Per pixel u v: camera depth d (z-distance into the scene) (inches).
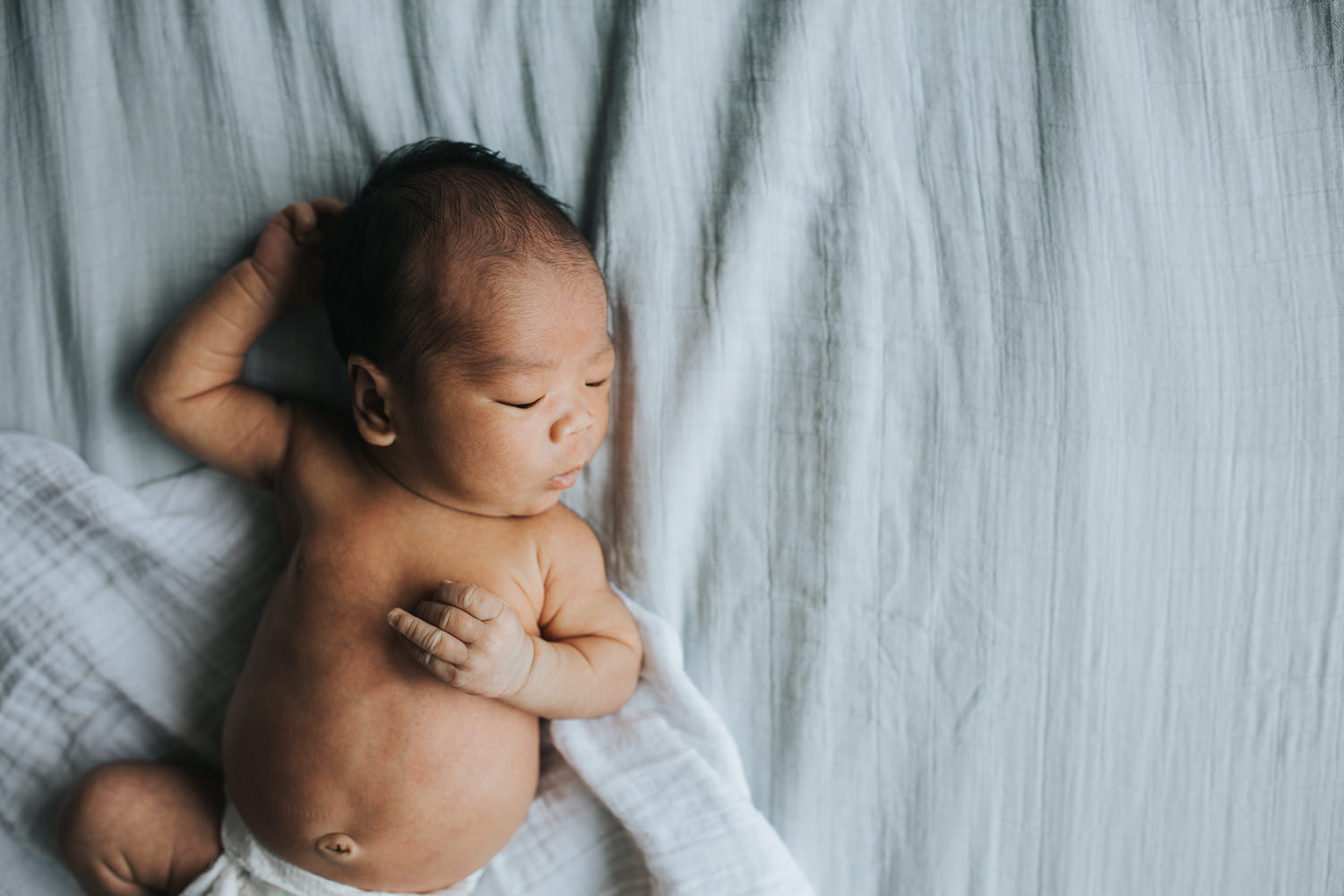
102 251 38.6
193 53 37.9
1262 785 39.0
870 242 37.6
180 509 40.3
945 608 38.7
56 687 40.2
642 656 38.7
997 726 39.1
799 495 38.7
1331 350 37.0
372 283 32.4
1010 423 37.6
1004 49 37.0
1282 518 37.7
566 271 32.3
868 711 39.5
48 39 37.6
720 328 37.5
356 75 37.9
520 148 38.4
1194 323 37.1
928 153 37.4
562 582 36.8
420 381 32.4
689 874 37.0
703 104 37.4
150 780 37.7
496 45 37.9
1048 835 39.5
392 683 34.2
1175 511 37.8
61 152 38.1
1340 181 36.6
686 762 38.0
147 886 38.0
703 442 38.4
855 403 37.9
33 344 39.2
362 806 34.4
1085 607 38.2
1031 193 37.1
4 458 39.1
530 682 33.9
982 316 37.4
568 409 33.0
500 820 36.0
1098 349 37.2
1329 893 39.2
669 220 37.5
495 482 33.4
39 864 41.0
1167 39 36.8
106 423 39.5
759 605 39.4
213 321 36.1
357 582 35.0
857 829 40.1
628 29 37.1
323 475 36.5
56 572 39.9
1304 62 36.5
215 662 41.0
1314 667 38.3
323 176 38.6
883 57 37.3
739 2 37.4
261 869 36.4
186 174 38.6
